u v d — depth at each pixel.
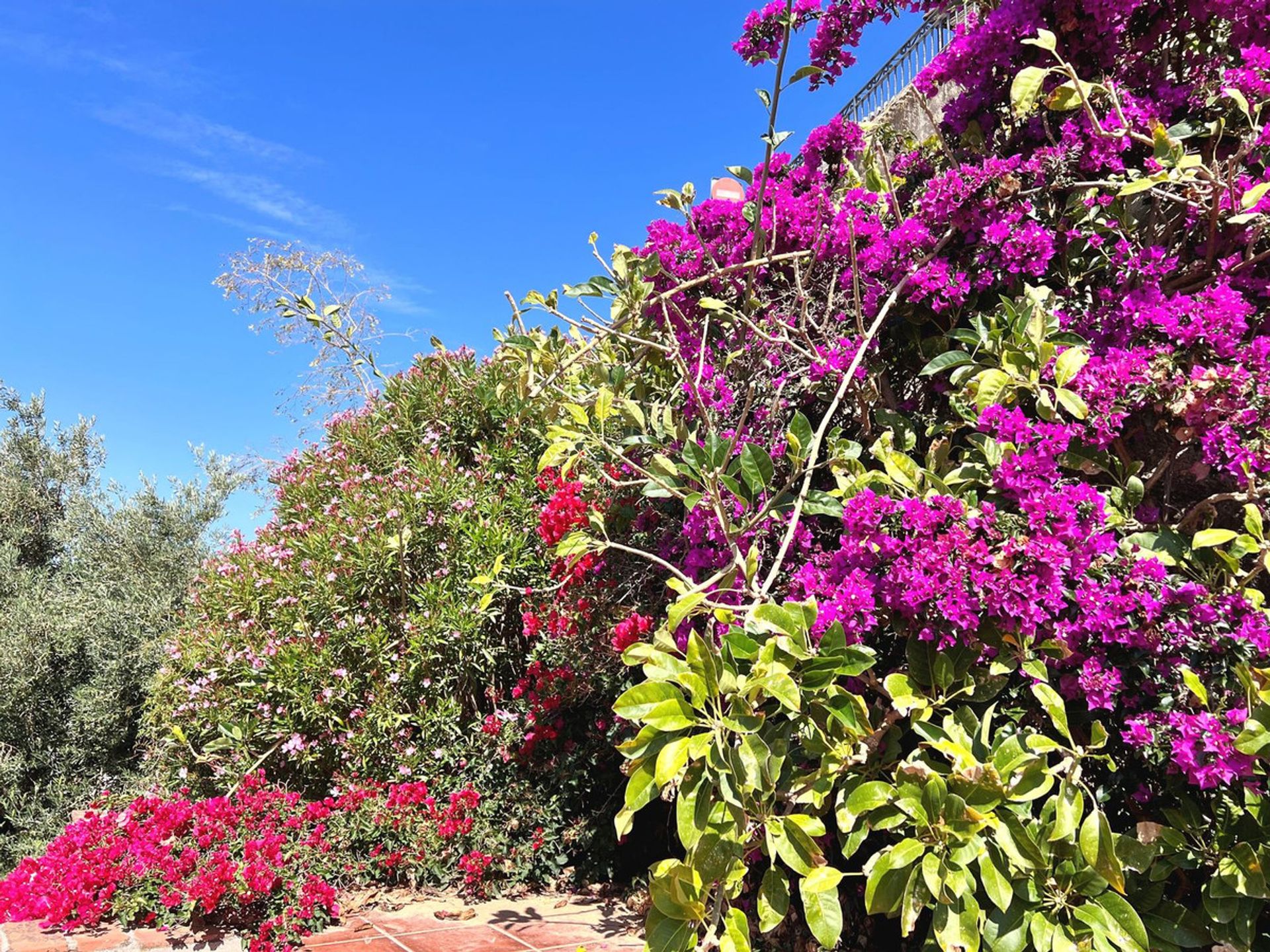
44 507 9.98
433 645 4.75
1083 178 2.46
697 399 3.09
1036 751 1.83
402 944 3.29
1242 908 1.83
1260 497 2.00
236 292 9.52
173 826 3.77
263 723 4.86
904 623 2.10
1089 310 2.54
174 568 8.84
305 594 5.17
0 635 7.59
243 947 3.20
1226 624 1.90
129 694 7.54
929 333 2.75
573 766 4.28
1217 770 1.73
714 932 1.85
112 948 3.08
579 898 3.96
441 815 4.19
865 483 2.21
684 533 3.14
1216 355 2.09
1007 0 2.70
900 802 1.81
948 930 1.73
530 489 5.25
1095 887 1.76
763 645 1.98
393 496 5.28
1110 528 2.13
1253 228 2.27
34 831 6.79
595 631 4.20
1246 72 2.49
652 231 3.47
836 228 2.90
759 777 1.79
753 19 3.32
